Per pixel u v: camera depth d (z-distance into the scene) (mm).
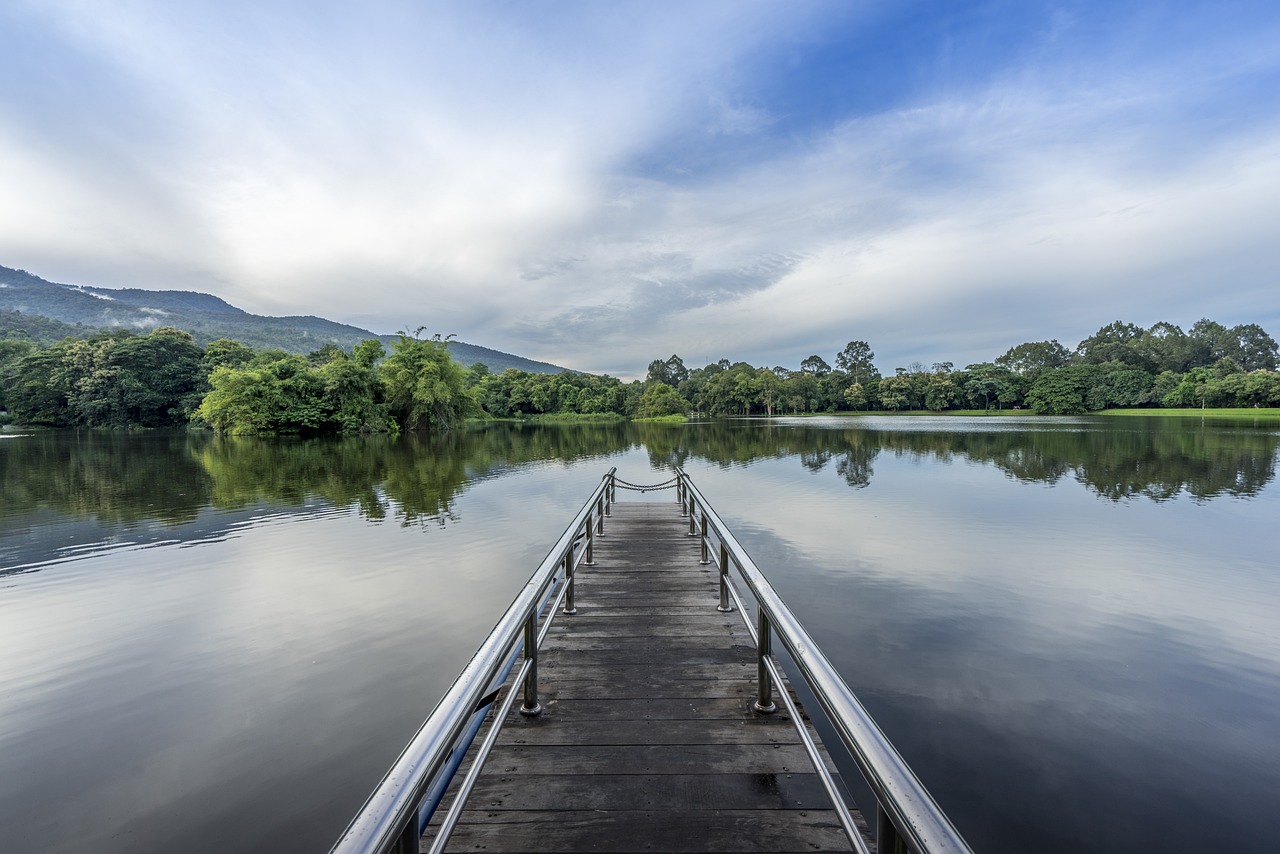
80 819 3396
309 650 5535
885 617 6398
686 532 7453
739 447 30156
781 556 8852
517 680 2326
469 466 21656
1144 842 3293
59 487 16125
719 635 3836
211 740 4117
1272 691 4852
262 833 3295
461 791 1625
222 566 8359
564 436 41312
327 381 39062
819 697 1272
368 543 9742
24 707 4559
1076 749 4102
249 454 26562
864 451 26688
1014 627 6117
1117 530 10523
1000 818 3479
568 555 4168
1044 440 32562
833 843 1929
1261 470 18797
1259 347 81125
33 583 7594
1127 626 6156
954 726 4371
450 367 48062
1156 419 58094
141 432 44719
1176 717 4484
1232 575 7867
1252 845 3254
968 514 12023
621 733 2605
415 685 4867
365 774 3770
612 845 1921
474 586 7453
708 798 2158
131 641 5754
